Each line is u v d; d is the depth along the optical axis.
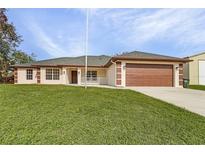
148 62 22.11
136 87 20.86
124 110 8.55
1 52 35.84
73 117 7.31
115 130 6.27
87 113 7.87
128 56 22.17
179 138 5.84
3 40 35.12
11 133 5.83
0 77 35.94
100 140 5.60
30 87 15.43
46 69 28.48
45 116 7.32
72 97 10.91
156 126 6.70
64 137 5.70
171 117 7.83
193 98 12.82
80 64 28.72
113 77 23.80
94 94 12.34
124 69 21.70
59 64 28.28
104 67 29.00
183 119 7.62
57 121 6.85
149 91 16.47
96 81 29.56
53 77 28.61
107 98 11.07
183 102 11.34
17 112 7.71
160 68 22.44
